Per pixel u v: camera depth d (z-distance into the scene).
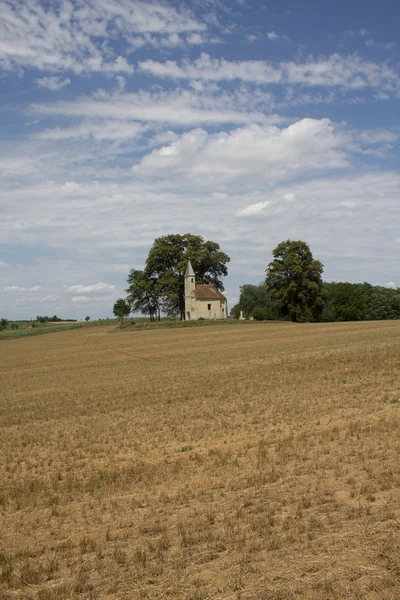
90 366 46.47
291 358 35.56
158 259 106.50
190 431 16.95
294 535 7.45
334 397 19.94
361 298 121.94
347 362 29.75
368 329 61.53
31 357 60.59
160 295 103.88
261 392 23.06
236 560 6.93
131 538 8.45
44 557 8.05
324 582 6.00
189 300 103.81
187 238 108.81
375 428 14.09
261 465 11.85
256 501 9.43
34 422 22.00
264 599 5.84
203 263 108.56
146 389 28.44
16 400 29.30
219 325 90.12
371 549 6.73
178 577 6.64
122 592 6.46
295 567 6.48
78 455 15.30
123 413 21.84
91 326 123.94
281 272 93.69
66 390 31.61
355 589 5.80
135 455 14.70
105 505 10.35
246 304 148.88
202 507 9.51
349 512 8.12
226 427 16.91
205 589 6.26
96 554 7.83
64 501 11.00
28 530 9.41
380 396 19.33
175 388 27.61
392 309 137.12
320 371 27.56
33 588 6.97
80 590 6.66
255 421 17.20
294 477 10.62
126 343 69.62
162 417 19.94
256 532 7.88
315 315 96.00
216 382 28.06
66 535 8.98
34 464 14.75
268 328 76.88
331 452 12.30
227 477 11.29
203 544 7.74
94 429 19.02
